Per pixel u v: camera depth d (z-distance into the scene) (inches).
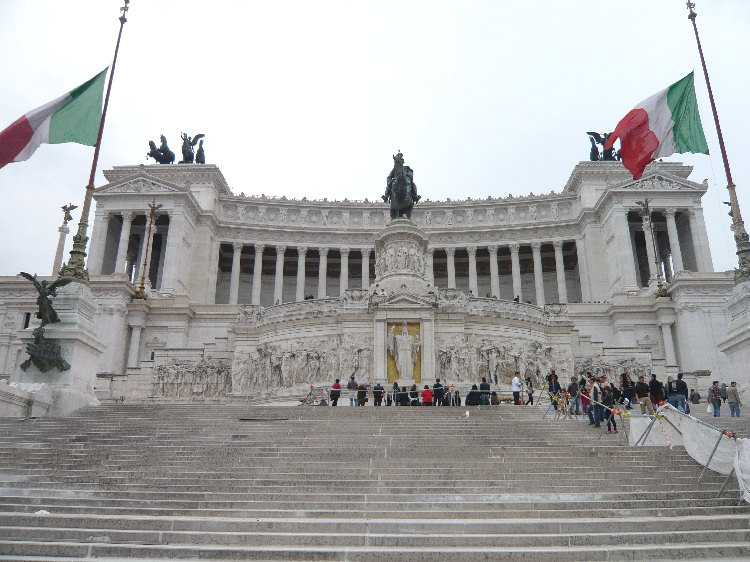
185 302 2214.6
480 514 485.7
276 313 1628.9
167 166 3053.6
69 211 2343.8
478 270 3302.2
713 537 443.5
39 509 503.2
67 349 937.5
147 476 587.2
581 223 2925.7
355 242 3095.5
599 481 575.2
